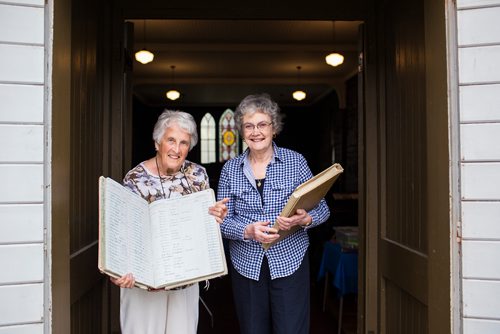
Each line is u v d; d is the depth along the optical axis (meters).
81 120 1.96
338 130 8.86
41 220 1.32
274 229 1.66
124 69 2.64
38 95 1.33
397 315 2.24
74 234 1.82
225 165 1.96
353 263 3.26
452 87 1.42
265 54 6.68
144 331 1.75
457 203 1.40
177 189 1.75
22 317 1.31
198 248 1.63
